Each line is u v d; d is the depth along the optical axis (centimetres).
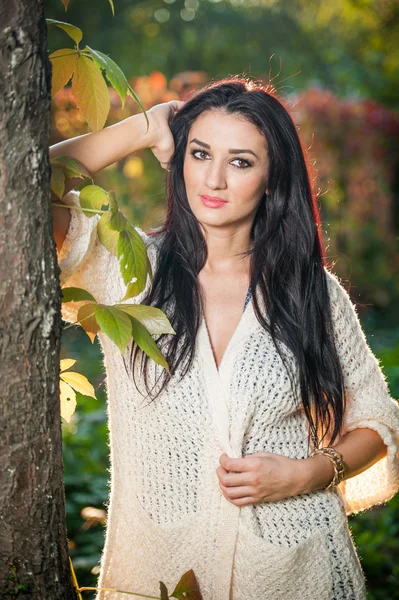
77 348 753
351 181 927
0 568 162
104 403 581
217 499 210
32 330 154
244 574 209
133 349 212
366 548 394
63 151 205
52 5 1052
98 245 220
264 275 224
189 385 211
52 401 160
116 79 167
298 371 218
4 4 144
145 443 215
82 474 437
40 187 153
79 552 360
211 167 210
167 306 218
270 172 219
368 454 233
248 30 1252
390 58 1333
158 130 216
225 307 225
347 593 221
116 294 219
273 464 207
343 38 1330
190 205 217
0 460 158
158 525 213
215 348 222
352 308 239
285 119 218
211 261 227
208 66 1198
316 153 913
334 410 227
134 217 761
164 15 1203
